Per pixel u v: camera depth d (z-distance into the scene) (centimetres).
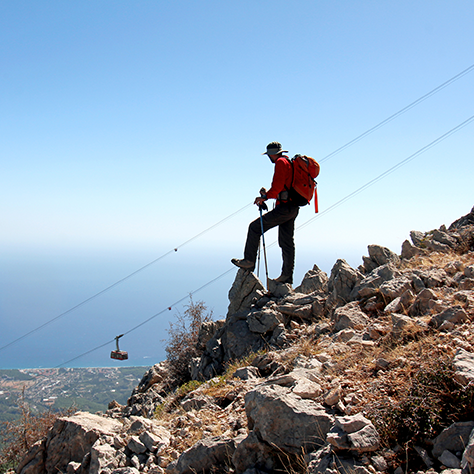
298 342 790
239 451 408
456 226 1378
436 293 721
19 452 1290
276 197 915
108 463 536
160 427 584
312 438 378
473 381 346
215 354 998
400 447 339
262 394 413
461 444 312
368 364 518
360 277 902
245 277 1125
